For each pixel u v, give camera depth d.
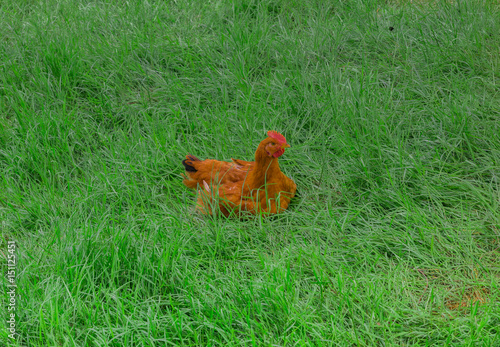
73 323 3.30
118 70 5.89
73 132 5.14
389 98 5.23
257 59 6.03
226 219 4.14
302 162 4.85
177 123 5.27
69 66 5.82
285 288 3.49
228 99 5.58
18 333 3.23
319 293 3.52
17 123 5.27
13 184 4.64
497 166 4.37
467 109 4.90
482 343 3.01
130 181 4.68
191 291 3.51
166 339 3.14
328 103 5.16
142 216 4.29
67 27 6.52
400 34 6.07
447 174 4.43
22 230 4.20
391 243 3.96
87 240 3.69
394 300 3.45
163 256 3.63
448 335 3.10
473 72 5.46
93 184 4.61
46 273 3.61
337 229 4.09
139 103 5.73
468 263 3.73
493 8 6.36
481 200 4.14
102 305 3.30
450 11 6.25
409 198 4.25
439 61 5.65
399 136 4.81
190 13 7.00
